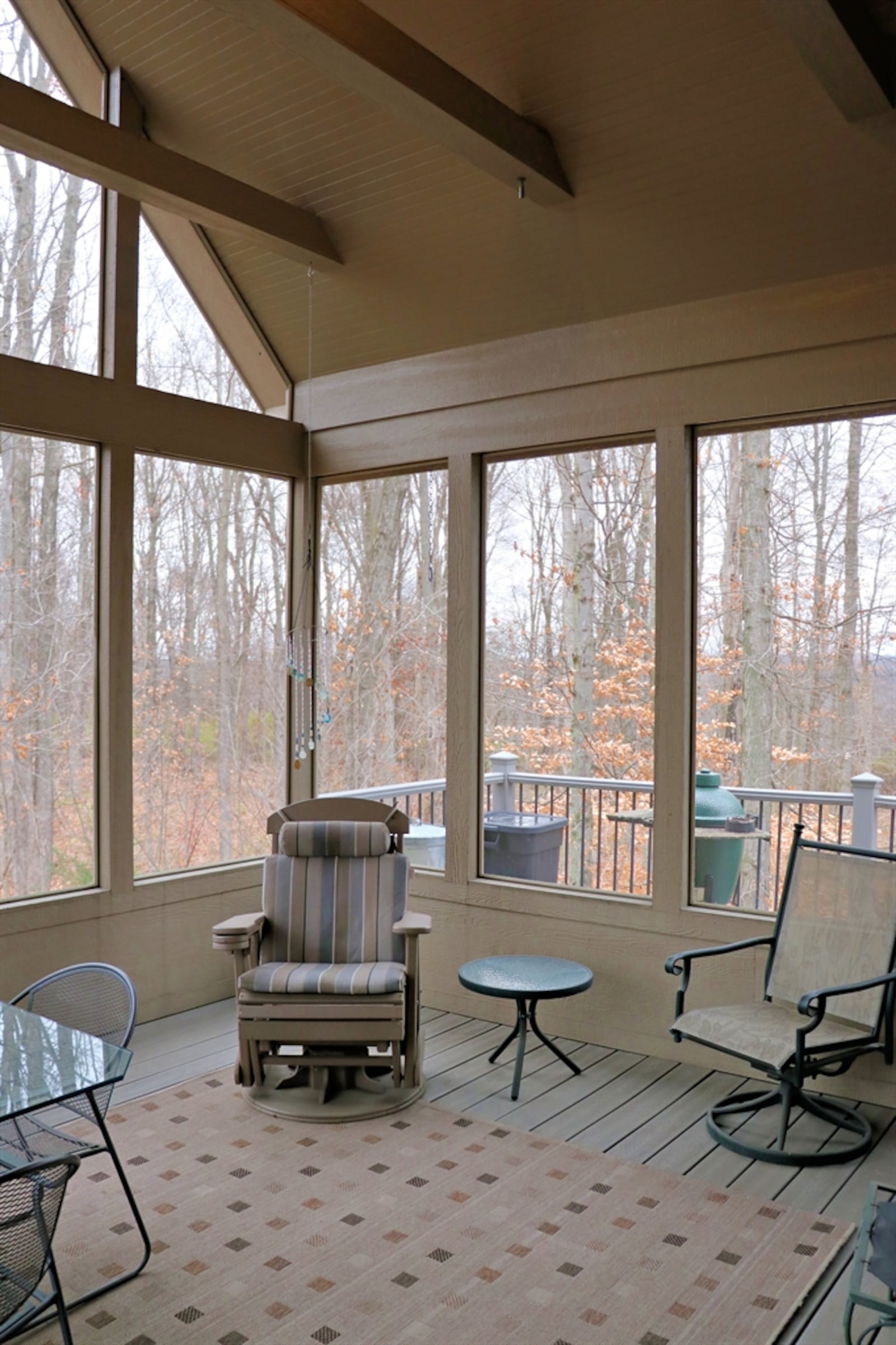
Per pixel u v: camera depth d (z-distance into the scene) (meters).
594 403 4.46
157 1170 3.25
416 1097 3.81
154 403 4.68
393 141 4.25
